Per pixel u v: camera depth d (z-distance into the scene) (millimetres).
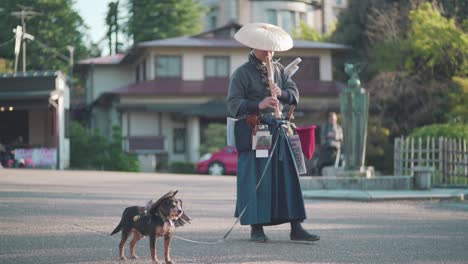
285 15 56406
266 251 7414
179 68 38781
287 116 8281
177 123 39469
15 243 7668
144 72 40031
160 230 6398
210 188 16672
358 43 44094
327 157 20688
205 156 34281
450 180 17547
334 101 39375
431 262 6961
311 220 10438
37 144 35594
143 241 7953
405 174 18422
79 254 7078
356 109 18000
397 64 36781
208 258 6957
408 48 36156
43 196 13156
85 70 47281
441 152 17891
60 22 50812
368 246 7898
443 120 34312
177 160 39438
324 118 39781
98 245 7633
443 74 35719
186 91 38188
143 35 50938
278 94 7910
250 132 8039
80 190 14898
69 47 44531
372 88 35875
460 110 32625
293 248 7656
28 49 49375
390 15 39375
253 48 7895
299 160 8102
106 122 45250
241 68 8125
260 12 56156
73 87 52344
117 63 44625
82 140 35219
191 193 15008
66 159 33875
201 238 8305
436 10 36031
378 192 15273
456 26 36844
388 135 34688
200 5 54781
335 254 7312
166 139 38250
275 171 8055
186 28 51969
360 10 43750
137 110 38375
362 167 18078
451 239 8562
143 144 37688
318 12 61281
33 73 32312
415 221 10523
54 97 31422
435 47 34688
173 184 17844
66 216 10109
